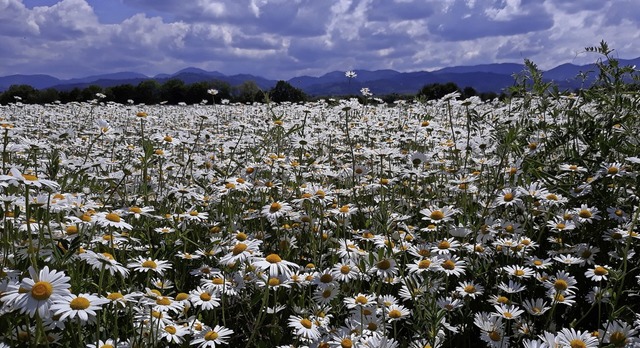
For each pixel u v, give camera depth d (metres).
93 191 5.36
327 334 2.97
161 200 5.46
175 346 2.98
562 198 4.33
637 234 3.81
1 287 2.39
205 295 3.17
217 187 5.11
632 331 2.71
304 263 4.28
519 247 3.94
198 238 4.44
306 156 7.31
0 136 5.27
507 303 3.32
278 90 20.67
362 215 5.16
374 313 3.10
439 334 2.91
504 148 4.59
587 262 3.80
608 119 4.86
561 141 4.91
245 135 8.46
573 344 2.54
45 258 2.96
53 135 9.22
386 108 13.03
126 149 7.44
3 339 2.37
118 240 3.57
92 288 3.06
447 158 7.13
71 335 2.51
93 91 28.08
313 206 5.07
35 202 3.29
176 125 11.62
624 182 4.32
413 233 4.57
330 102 11.94
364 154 6.85
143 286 3.50
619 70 4.82
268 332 3.25
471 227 3.99
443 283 3.60
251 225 5.07
